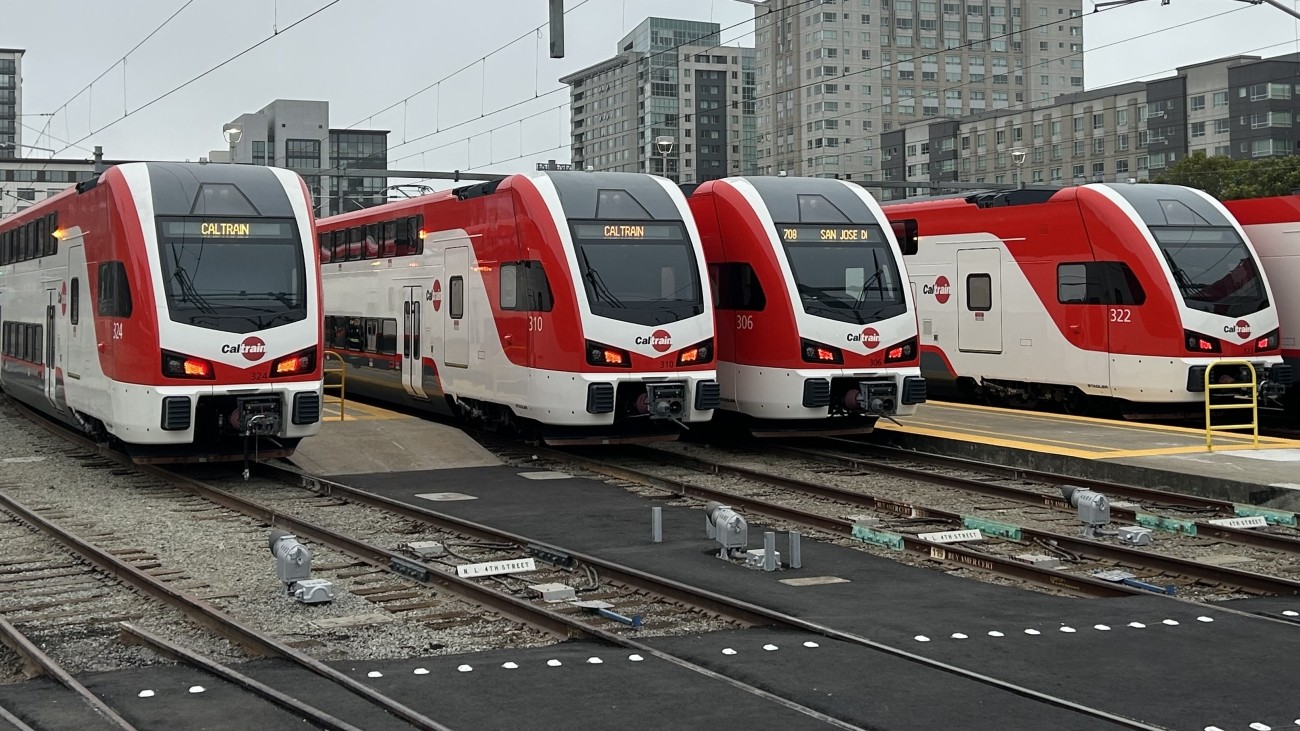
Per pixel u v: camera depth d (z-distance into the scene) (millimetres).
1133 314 20656
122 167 16719
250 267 16141
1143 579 10688
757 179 19531
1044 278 22109
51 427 23141
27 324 21672
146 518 13930
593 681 7566
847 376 18328
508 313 18266
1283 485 14016
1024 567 10508
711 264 19641
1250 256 21109
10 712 7039
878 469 17172
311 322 16312
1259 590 10133
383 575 10922
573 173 18266
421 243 21422
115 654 8586
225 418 16328
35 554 12062
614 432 18500
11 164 107312
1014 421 21031
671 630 9102
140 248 15789
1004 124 103250
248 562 11578
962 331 23844
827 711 6988
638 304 17312
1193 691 7320
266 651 8430
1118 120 96562
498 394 18625
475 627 9234
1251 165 65000
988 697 7211
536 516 13680
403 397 22859
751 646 8367
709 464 17297
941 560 11297
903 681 7527
